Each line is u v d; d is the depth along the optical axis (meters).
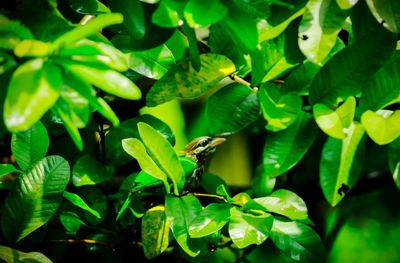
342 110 0.94
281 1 0.94
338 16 0.92
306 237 1.01
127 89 0.84
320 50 0.91
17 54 0.83
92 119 1.07
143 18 0.93
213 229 0.95
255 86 0.99
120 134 1.08
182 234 0.97
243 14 0.88
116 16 0.83
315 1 0.92
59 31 0.88
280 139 0.99
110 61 0.86
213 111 0.99
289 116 0.96
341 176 0.96
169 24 0.89
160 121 1.07
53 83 0.81
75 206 1.09
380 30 0.94
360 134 0.96
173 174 0.98
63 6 1.01
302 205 1.00
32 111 0.80
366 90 0.96
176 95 0.97
